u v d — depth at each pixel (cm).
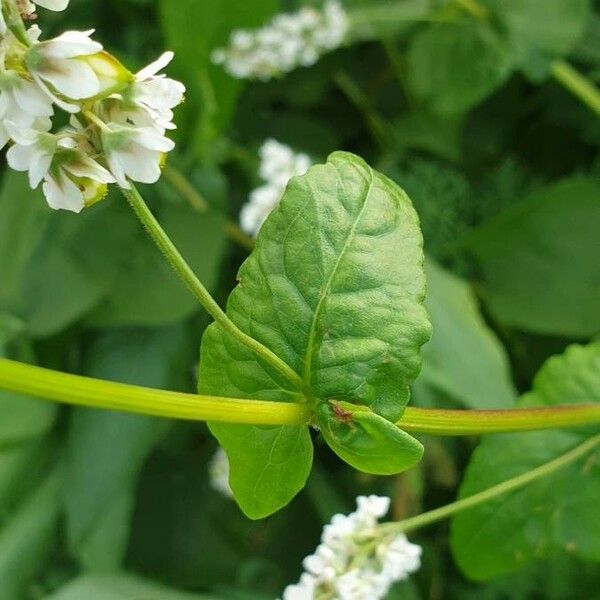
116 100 14
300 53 30
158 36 32
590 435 20
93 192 14
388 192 16
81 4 32
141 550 30
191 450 31
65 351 29
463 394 25
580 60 35
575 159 34
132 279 29
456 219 31
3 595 27
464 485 21
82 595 26
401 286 16
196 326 30
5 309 28
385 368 16
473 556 21
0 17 13
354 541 19
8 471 28
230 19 28
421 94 32
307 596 18
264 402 16
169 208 29
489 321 31
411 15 32
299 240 16
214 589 29
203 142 29
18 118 14
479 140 34
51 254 29
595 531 20
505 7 32
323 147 34
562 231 30
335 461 30
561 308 30
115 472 28
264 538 30
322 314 16
